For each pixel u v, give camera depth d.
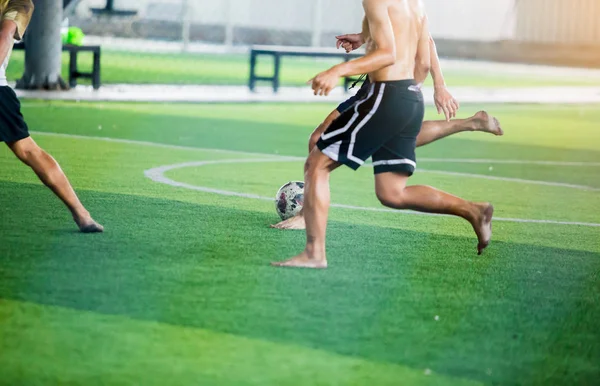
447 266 18.97
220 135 41.31
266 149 37.53
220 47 109.75
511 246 21.34
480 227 18.62
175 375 12.42
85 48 56.62
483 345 14.21
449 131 19.41
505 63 121.19
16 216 21.30
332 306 15.70
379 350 13.74
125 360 12.86
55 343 13.38
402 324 14.97
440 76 19.22
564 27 127.19
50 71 54.62
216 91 62.44
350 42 19.64
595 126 54.88
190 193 25.89
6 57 18.58
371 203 26.09
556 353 14.05
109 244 19.09
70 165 29.92
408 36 17.75
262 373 12.63
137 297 15.62
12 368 12.41
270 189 27.55
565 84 87.19
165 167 30.81
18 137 19.33
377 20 17.25
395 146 17.72
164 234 20.34
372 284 17.19
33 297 15.38
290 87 68.81
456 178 32.81
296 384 12.32
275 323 14.67
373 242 20.84
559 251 21.19
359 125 17.45
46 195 23.97
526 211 26.59
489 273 18.62
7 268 16.97
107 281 16.45
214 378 12.38
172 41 115.19
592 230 24.11
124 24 114.50
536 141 46.28
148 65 79.12
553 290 17.64
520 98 69.62
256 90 65.00
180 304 15.37
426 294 16.77
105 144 35.78
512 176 34.00
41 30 53.91
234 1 122.75
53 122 41.62
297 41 122.19
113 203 23.59
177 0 119.62
